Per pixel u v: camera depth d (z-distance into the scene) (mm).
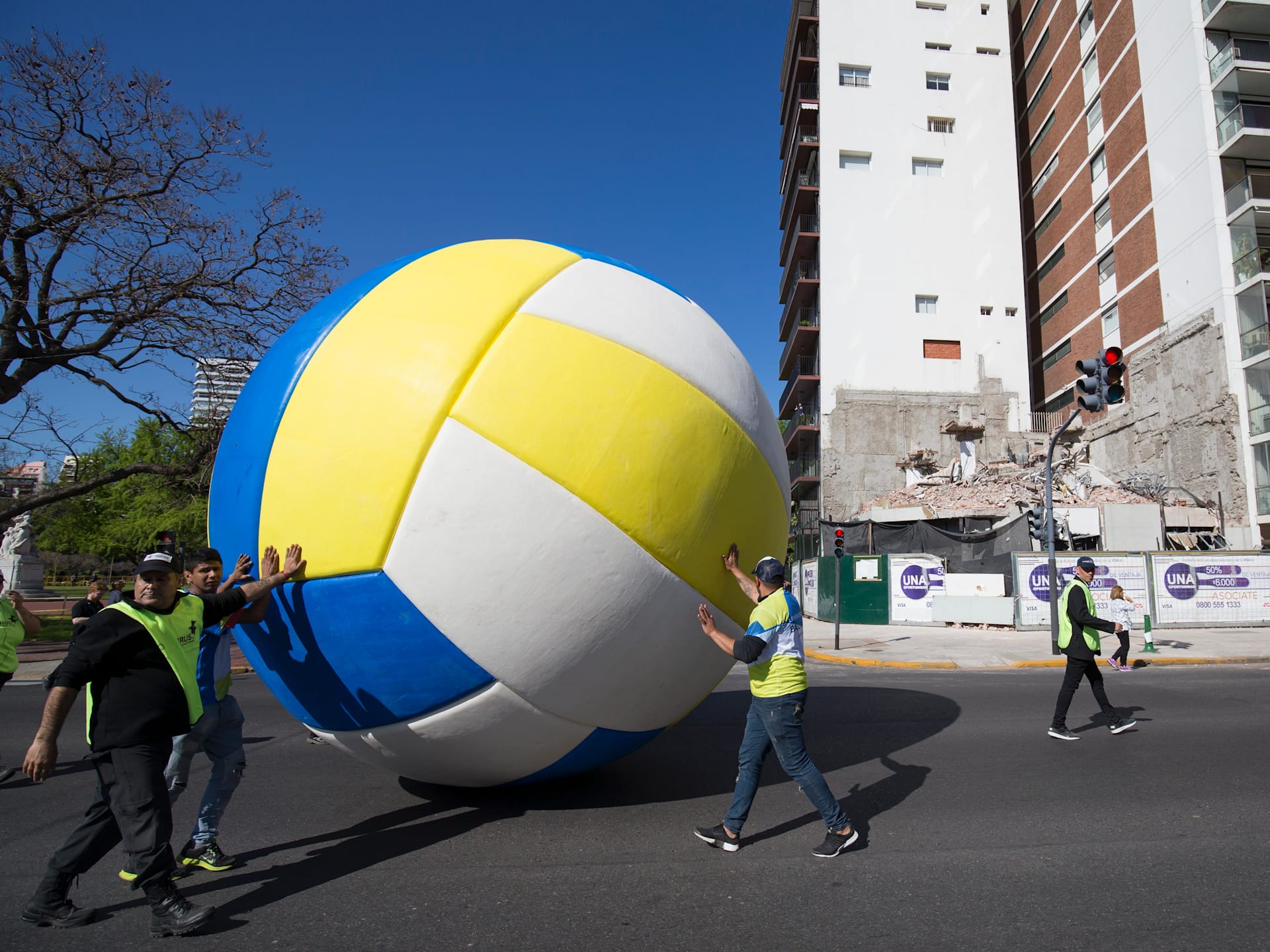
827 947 2676
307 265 15797
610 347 3764
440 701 3598
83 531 35656
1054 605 13352
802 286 35781
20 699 9039
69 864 2893
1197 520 23719
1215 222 24547
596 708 3787
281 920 2904
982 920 2896
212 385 16000
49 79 13391
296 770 5184
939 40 35188
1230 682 9867
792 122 39688
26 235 13945
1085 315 32938
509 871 3373
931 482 31453
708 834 3691
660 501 3625
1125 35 29641
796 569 25672
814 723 7066
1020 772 5141
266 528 3668
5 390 14328
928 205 34188
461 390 3521
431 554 3410
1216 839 3805
